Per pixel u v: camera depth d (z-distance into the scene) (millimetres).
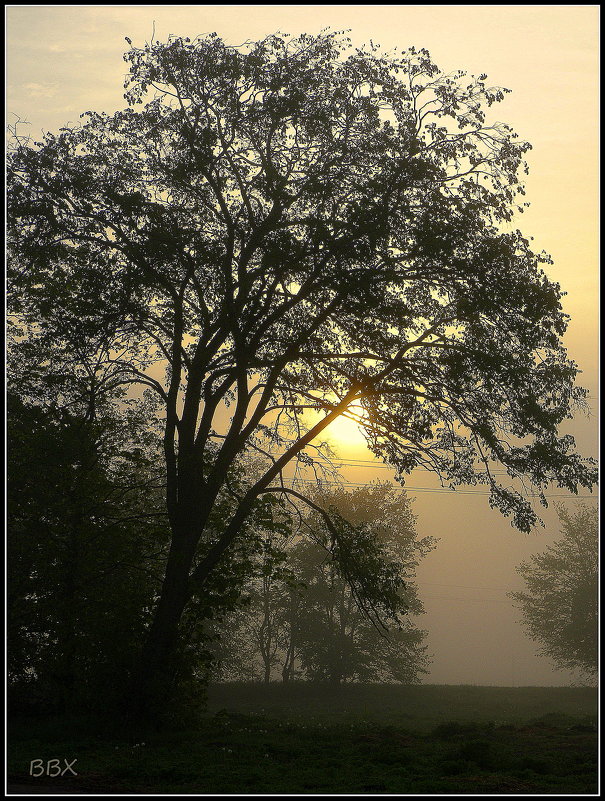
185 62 23562
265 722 26219
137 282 23375
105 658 22781
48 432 25844
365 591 25375
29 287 25984
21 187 23438
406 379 25188
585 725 25672
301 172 23656
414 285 24594
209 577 23922
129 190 24391
